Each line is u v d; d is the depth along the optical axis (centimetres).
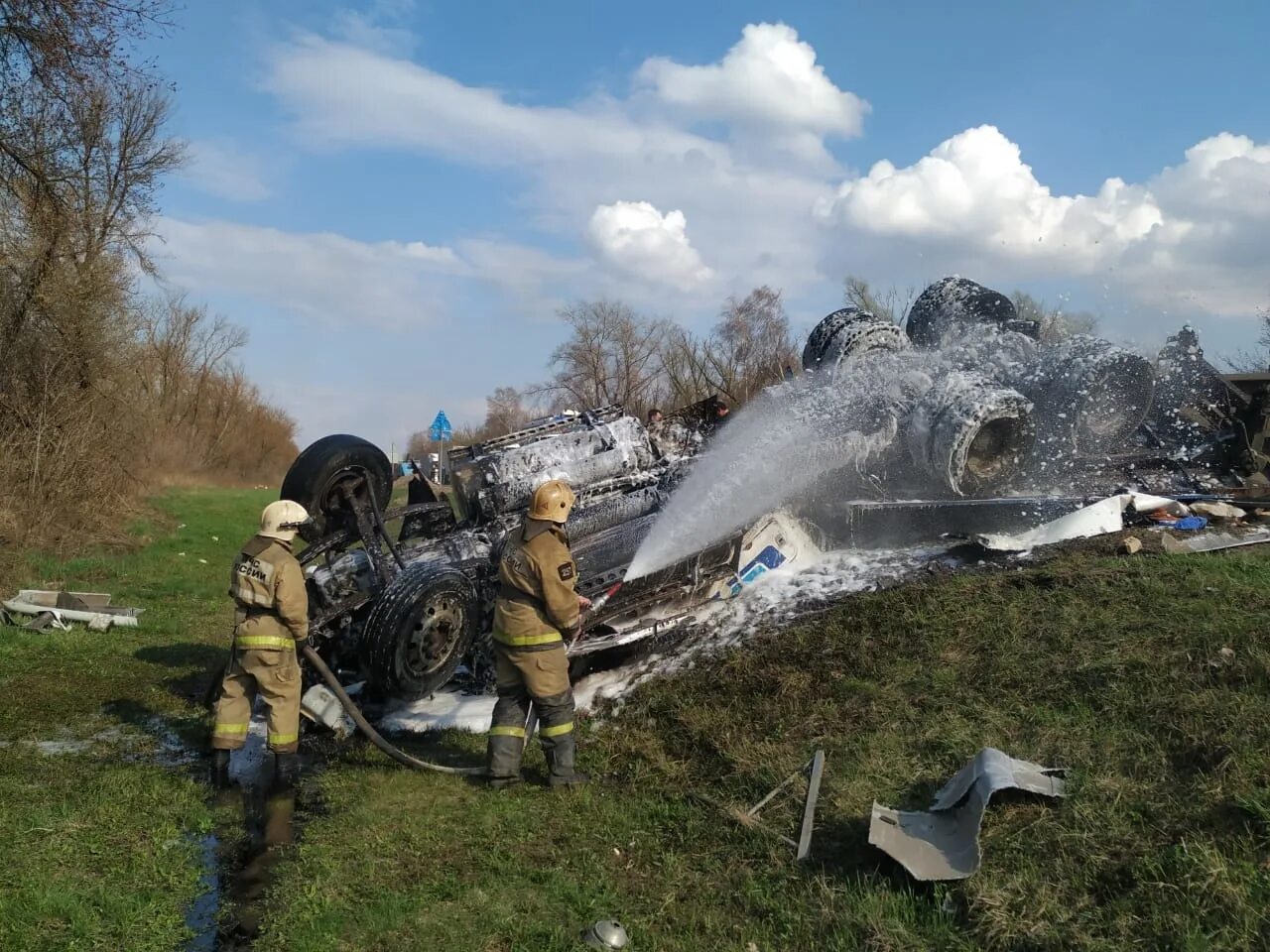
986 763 377
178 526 1900
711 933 344
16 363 1591
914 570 648
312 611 650
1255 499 733
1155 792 357
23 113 1417
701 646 621
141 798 491
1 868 406
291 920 365
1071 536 659
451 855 418
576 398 3781
